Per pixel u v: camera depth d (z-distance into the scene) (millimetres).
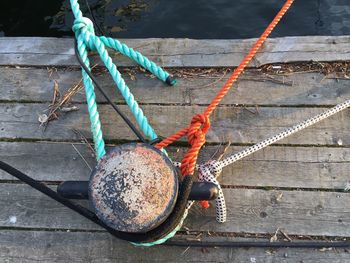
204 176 1132
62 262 1127
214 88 1366
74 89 1393
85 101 1368
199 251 1121
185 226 1150
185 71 1404
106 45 1413
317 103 1312
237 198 1180
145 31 2031
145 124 1223
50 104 1369
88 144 1289
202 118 1150
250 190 1188
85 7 2131
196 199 974
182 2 2146
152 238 960
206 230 1144
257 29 2033
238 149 1254
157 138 1154
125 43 1476
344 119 1272
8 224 1181
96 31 2023
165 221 948
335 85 1340
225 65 1400
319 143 1240
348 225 1127
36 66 1445
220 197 1107
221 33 2021
